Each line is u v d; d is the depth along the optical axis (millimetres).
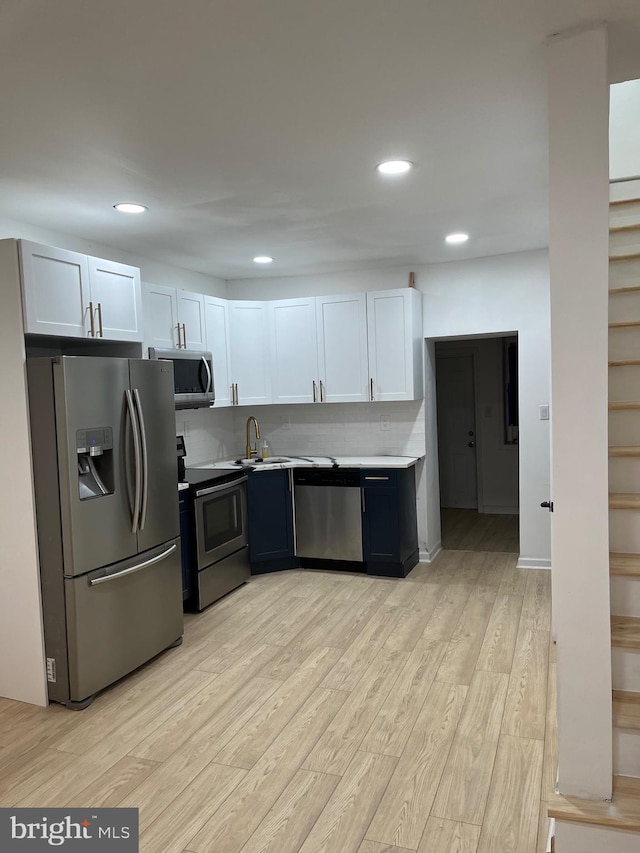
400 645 3559
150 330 4105
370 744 2588
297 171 2828
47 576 2973
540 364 4816
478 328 4984
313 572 5031
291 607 4238
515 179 3006
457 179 2996
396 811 2166
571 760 1850
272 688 3105
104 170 2734
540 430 4852
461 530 6398
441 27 1709
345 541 4918
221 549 4426
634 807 1770
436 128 2396
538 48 1839
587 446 1818
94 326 3314
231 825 2121
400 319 4891
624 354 2768
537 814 2127
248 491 4883
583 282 1801
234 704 2963
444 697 2951
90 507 2996
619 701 1927
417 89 2076
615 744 1890
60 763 2512
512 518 6934
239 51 1799
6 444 2982
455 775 2357
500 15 1661
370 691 3039
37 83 1945
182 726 2777
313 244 4305
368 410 5418
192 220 3584
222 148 2529
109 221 3561
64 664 2963
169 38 1715
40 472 2938
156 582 3449
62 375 2848
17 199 3119
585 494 1824
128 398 3201
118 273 3516
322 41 1762
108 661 3100
